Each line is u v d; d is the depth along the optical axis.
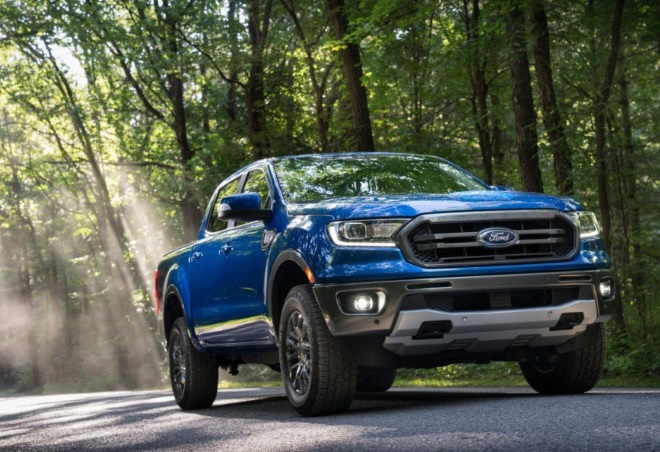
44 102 35.91
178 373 8.79
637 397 5.76
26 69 34.53
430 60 20.36
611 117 15.88
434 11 17.08
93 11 26.81
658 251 17.97
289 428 5.46
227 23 25.11
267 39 24.62
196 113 28.72
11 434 7.52
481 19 16.41
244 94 27.12
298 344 6.35
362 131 16.94
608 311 6.20
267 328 6.91
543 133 15.10
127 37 26.73
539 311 5.86
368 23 15.77
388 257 5.80
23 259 54.78
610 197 17.34
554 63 17.44
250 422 6.29
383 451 4.05
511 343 6.06
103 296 48.03
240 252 7.24
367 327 5.82
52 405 12.91
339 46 16.95
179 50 25.84
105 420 8.19
